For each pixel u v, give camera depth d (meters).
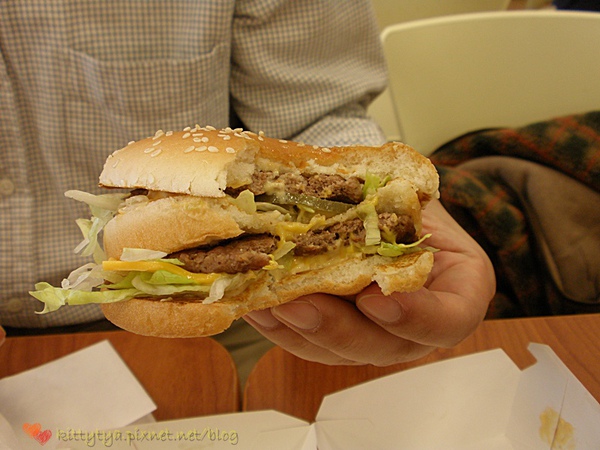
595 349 0.20
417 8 0.51
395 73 0.36
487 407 0.18
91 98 0.25
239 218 0.15
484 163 0.32
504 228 0.29
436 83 0.37
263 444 0.17
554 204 0.29
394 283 0.15
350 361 0.19
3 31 0.23
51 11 0.23
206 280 0.15
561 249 0.29
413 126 0.38
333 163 0.17
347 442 0.17
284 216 0.16
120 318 0.15
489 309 0.30
